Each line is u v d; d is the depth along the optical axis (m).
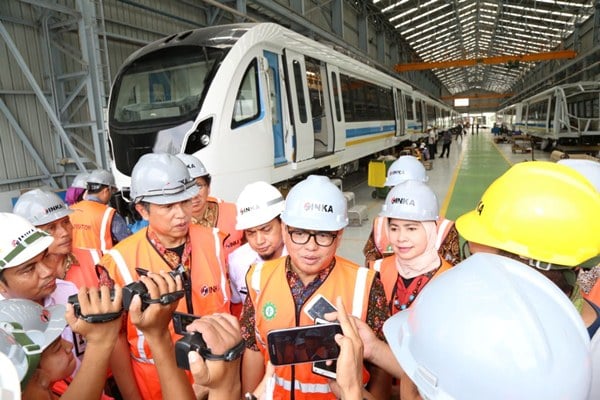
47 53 7.49
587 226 1.10
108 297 1.09
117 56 8.92
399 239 1.91
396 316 1.10
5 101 7.02
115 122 5.16
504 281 0.84
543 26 26.33
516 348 0.76
